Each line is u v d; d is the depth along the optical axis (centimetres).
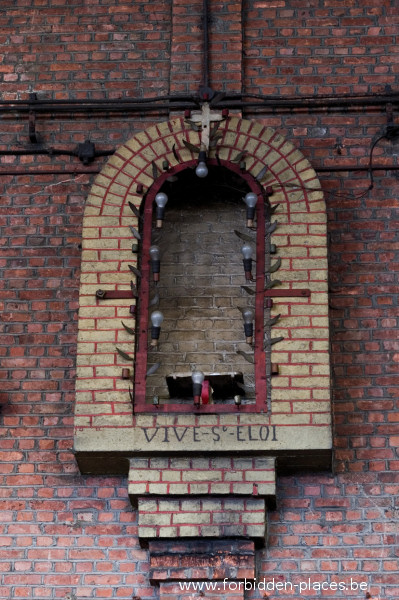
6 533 1357
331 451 1321
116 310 1394
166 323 1464
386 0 1611
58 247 1498
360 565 1324
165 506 1329
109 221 1435
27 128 1561
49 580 1334
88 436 1332
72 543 1351
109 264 1415
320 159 1526
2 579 1334
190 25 1590
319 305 1384
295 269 1402
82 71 1588
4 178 1537
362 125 1543
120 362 1370
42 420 1412
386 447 1381
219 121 1487
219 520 1321
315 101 1555
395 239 1481
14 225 1509
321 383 1348
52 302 1469
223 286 1483
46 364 1439
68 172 1533
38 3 1631
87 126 1556
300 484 1365
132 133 1551
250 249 1391
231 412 1338
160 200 1422
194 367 1441
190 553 1317
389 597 1309
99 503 1369
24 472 1387
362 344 1430
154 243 1476
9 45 1609
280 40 1591
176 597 1302
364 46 1586
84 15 1620
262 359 1367
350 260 1471
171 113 1548
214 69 1562
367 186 1509
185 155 1467
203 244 1505
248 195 1422
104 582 1330
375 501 1355
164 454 1333
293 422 1330
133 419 1341
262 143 1467
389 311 1446
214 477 1328
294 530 1343
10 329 1455
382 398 1403
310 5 1609
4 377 1432
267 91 1562
